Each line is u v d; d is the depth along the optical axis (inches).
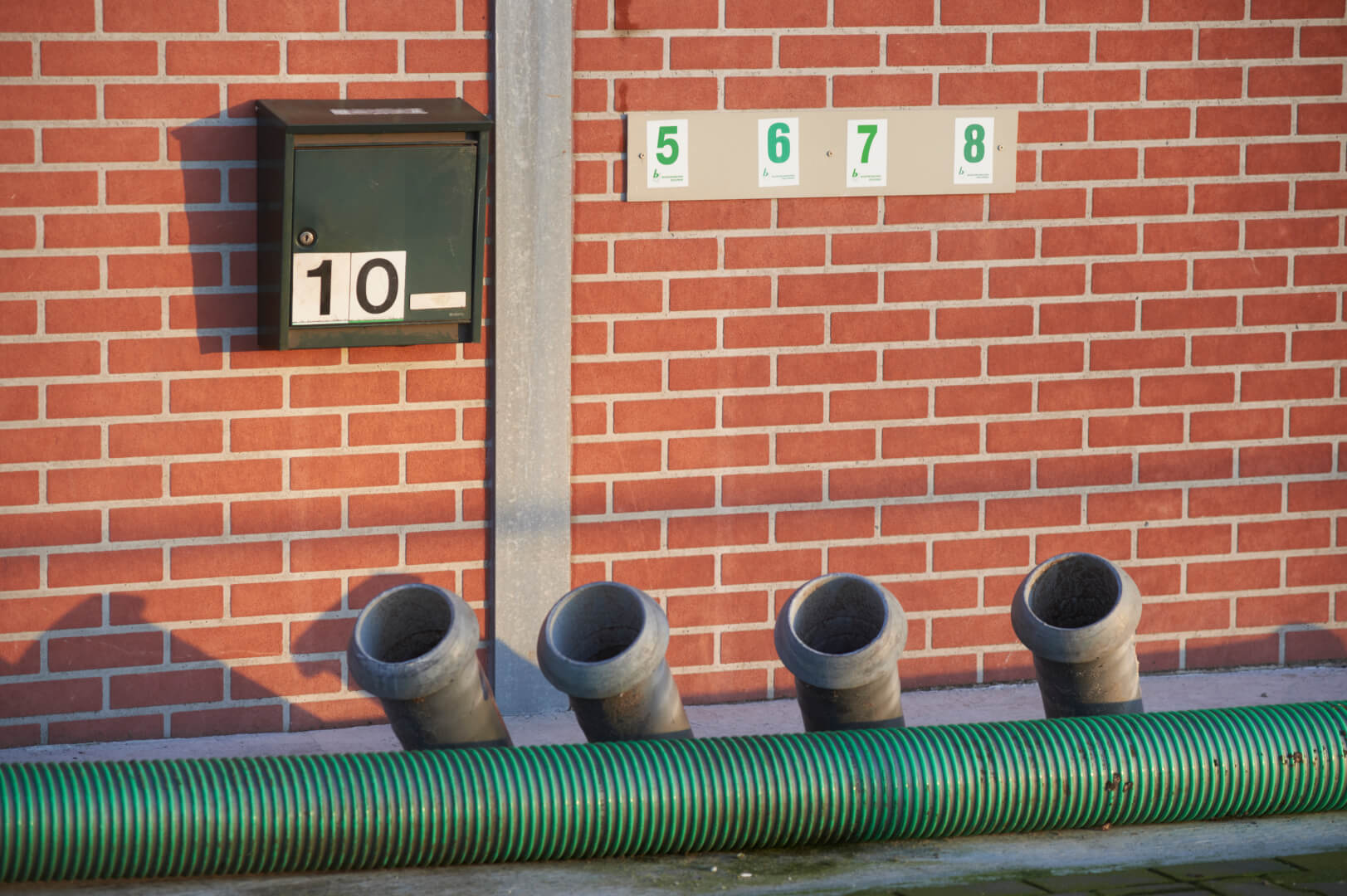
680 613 387.2
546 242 366.9
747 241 379.9
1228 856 303.7
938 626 400.8
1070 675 321.1
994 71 386.6
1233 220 403.2
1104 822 311.3
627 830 292.7
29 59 338.0
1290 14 399.2
